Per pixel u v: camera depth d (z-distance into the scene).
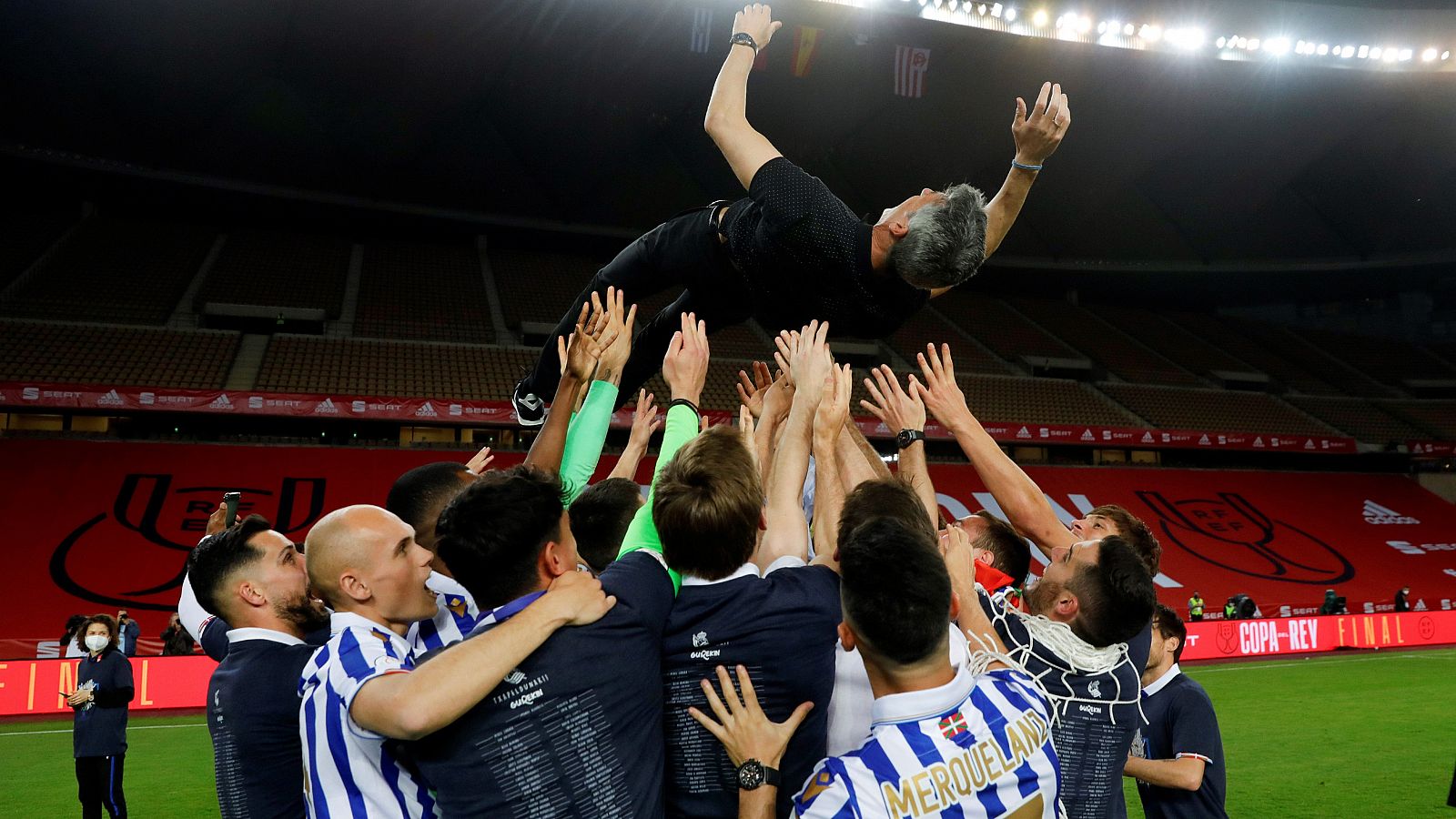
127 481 18.81
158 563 16.78
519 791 1.75
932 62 25.20
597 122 27.28
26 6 20.98
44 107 23.50
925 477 2.71
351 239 29.89
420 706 1.67
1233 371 32.19
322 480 20.02
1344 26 24.52
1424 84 26.44
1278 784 7.86
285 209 28.19
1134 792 7.83
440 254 29.94
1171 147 29.22
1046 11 23.45
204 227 27.78
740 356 27.92
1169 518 25.06
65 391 18.77
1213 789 3.50
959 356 30.12
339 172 27.45
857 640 1.84
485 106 27.38
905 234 2.18
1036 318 33.88
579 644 1.82
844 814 1.72
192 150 25.72
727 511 1.94
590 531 2.48
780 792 2.00
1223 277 34.31
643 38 24.34
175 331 22.55
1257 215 32.28
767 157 2.28
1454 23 24.38
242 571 2.70
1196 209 32.16
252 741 2.59
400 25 22.61
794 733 1.97
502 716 1.77
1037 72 25.66
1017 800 1.80
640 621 1.90
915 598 1.75
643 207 30.91
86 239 25.28
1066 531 2.75
